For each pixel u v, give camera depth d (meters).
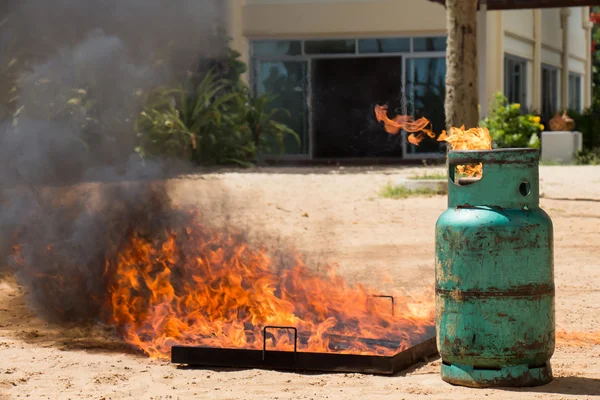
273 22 31.55
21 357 6.91
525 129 29.34
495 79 31.09
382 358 6.30
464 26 17.92
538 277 5.89
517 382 5.89
